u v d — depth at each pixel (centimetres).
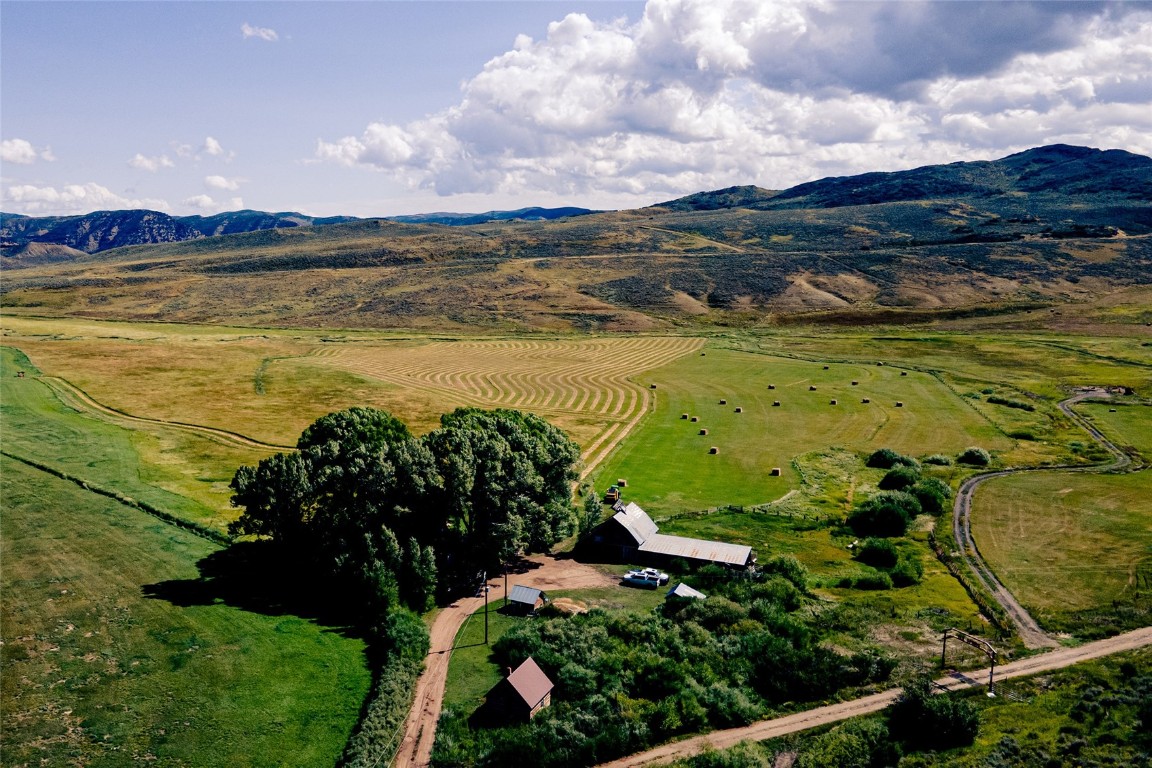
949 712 4166
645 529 7038
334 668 4912
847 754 4006
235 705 4484
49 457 8381
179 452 9012
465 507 6438
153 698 4500
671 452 9919
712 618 5466
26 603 5434
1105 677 4634
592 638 5141
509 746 4100
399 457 6341
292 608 5675
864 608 5681
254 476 6375
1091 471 8844
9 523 6694
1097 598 5753
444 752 4141
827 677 4712
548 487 6938
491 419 7406
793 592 5841
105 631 5144
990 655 4797
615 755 4150
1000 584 6050
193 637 5134
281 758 4103
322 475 6312
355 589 5719
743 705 4503
